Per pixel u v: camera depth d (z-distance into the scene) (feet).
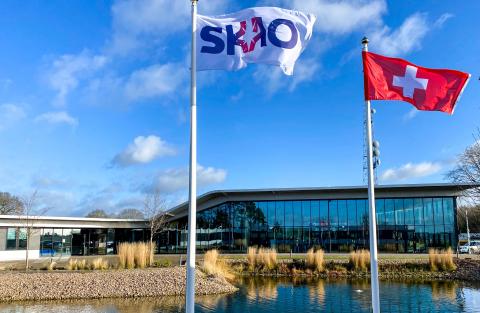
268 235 162.40
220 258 125.08
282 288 91.04
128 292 80.23
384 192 156.25
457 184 139.54
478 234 230.07
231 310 68.13
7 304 71.46
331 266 117.08
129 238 182.39
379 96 36.04
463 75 35.73
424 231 152.66
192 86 33.35
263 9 34.63
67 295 77.61
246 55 34.40
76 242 168.14
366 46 36.73
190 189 31.83
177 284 84.64
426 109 35.78
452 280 103.50
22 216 140.97
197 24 34.76
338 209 159.63
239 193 164.66
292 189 159.12
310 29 34.76
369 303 73.87
